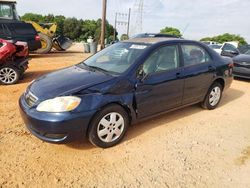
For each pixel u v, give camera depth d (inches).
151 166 134.5
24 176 121.3
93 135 141.1
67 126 130.5
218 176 129.3
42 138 135.5
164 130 177.2
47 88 142.9
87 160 137.1
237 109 229.3
